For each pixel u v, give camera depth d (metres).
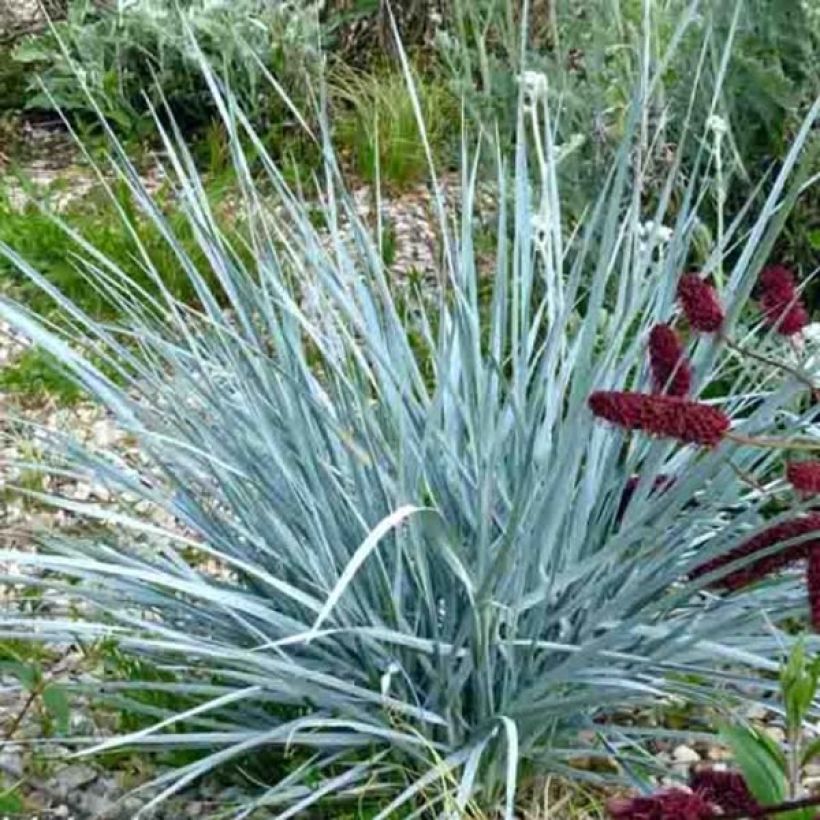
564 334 3.32
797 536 2.82
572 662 2.80
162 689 2.92
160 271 5.45
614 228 3.10
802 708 2.07
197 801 3.02
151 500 3.23
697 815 1.95
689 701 3.15
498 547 2.96
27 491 2.94
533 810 2.95
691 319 2.88
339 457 3.15
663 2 5.24
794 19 4.89
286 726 2.80
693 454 3.20
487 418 3.02
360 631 2.73
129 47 7.41
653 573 3.02
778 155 4.86
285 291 3.23
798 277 4.87
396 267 5.50
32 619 2.95
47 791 3.06
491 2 5.68
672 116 4.76
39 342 3.01
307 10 7.22
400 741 2.84
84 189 6.54
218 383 3.46
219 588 3.14
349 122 6.88
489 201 5.47
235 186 6.35
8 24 8.40
